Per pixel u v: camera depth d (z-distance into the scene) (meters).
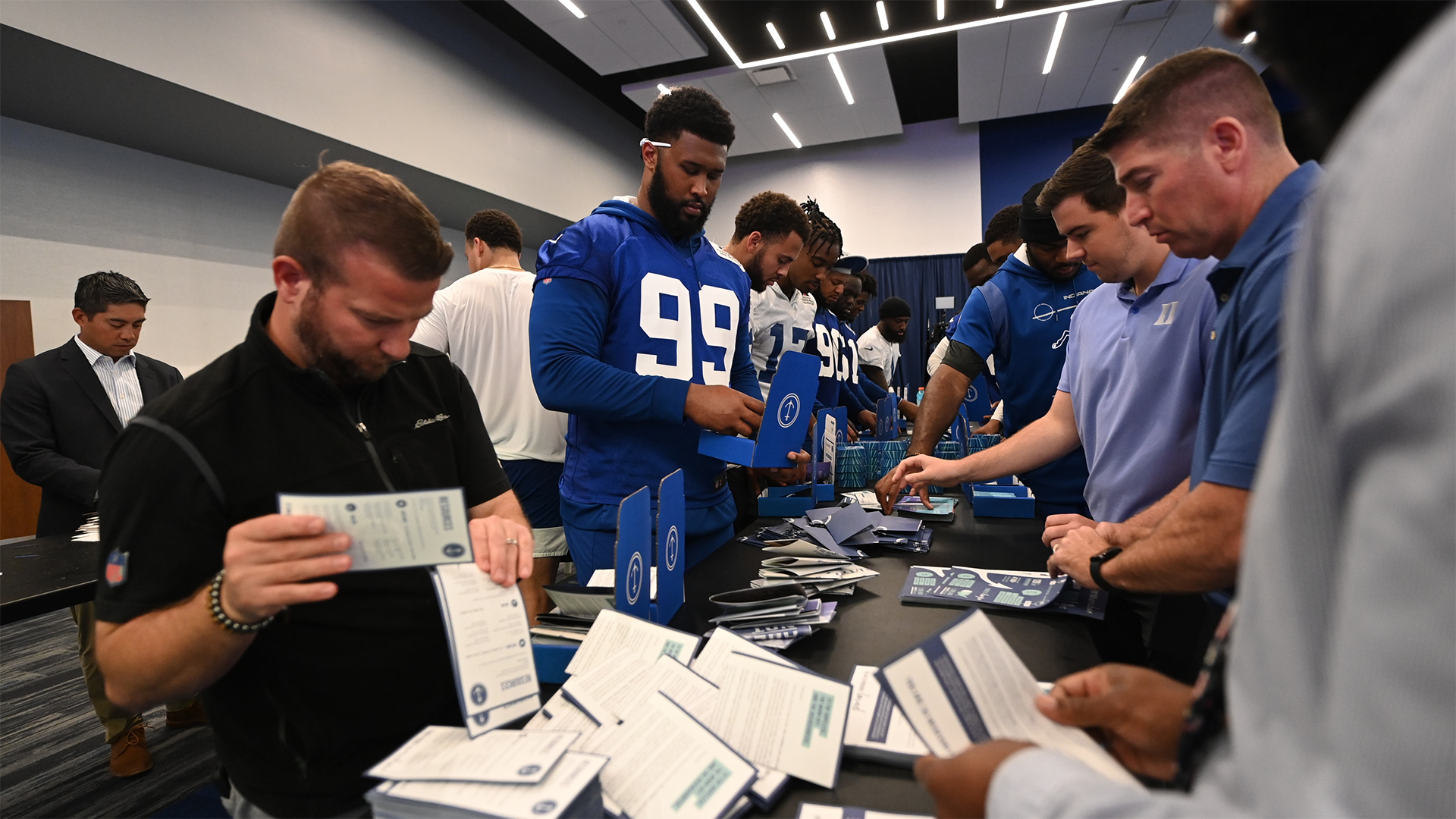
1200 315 1.18
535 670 0.73
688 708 0.74
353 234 0.74
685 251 1.64
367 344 0.81
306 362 0.84
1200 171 0.90
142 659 0.69
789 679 0.74
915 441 2.05
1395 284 0.23
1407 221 0.23
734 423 1.36
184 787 2.01
